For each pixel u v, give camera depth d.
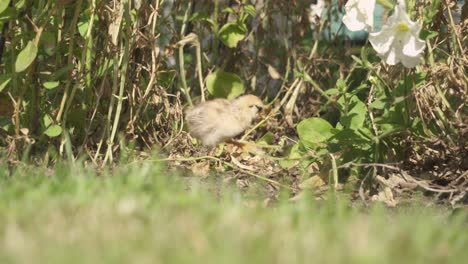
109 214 8.32
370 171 12.12
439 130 12.43
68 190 9.48
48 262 6.79
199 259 6.91
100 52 13.11
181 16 15.26
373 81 12.45
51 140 12.77
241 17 15.09
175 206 8.70
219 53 15.73
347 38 16.08
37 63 12.70
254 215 8.55
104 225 7.93
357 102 12.38
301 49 15.95
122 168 11.62
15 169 11.50
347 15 11.37
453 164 12.23
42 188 9.45
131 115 13.44
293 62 15.96
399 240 7.63
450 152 12.23
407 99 12.06
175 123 14.08
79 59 13.19
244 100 12.77
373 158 12.34
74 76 13.15
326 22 16.00
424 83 12.20
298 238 7.67
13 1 12.33
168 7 16.14
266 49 15.84
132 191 9.45
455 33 12.47
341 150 12.41
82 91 13.15
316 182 12.24
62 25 12.85
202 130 12.80
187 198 9.07
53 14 12.65
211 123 12.73
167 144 13.83
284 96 15.78
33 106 12.85
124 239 7.48
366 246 7.34
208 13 15.43
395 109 12.18
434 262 7.15
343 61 15.87
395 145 12.41
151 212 8.45
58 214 8.27
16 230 7.79
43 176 10.18
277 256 7.00
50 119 12.70
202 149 13.84
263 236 7.66
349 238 7.66
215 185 12.23
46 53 12.98
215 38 15.40
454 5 12.77
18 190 9.27
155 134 14.00
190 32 15.59
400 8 11.16
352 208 11.23
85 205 8.66
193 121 12.88
